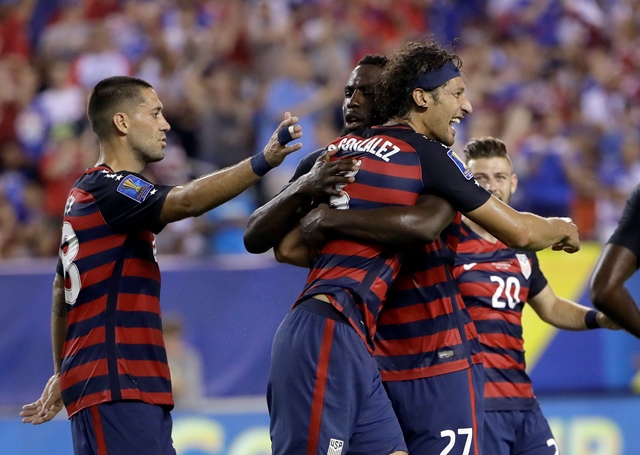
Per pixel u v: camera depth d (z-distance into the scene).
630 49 45.16
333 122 38.94
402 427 14.25
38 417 15.08
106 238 14.02
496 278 17.27
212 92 38.44
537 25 45.06
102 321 13.85
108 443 13.59
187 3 42.75
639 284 26.20
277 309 25.41
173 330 25.17
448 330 14.12
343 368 13.08
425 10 45.00
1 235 33.19
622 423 25.42
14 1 42.84
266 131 38.22
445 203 13.34
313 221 13.52
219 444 24.39
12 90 39.12
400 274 14.22
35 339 25.42
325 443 12.98
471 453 13.97
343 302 13.18
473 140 18.38
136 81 14.82
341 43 41.62
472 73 41.88
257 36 41.12
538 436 17.41
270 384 13.52
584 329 18.31
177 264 25.55
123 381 13.69
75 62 40.22
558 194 35.78
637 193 13.63
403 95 13.98
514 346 17.41
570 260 25.72
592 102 41.69
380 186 13.41
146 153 14.78
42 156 37.56
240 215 33.66
